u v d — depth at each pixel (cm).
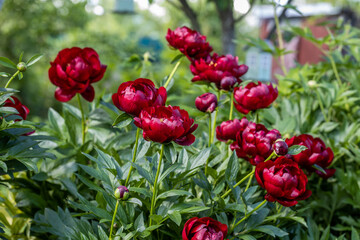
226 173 121
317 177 176
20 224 157
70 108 173
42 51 887
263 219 120
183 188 127
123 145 157
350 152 183
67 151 157
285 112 192
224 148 152
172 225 118
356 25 580
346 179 165
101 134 168
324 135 186
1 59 116
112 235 115
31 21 888
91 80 141
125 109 103
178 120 98
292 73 212
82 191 153
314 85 193
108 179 118
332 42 212
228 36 472
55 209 153
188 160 124
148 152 141
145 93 105
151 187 119
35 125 129
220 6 446
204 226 102
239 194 119
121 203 119
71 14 921
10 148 122
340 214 168
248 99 131
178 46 154
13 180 150
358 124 184
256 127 125
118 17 1602
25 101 817
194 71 151
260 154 119
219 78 141
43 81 869
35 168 118
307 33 212
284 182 105
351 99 193
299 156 127
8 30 877
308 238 137
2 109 113
